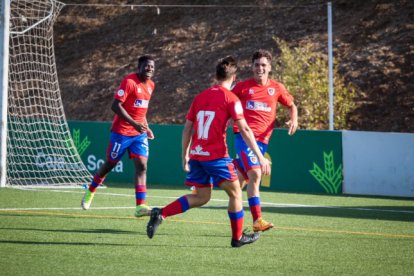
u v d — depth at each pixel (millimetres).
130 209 34688
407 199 44656
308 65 63656
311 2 80812
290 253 22891
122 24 90812
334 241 25672
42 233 25828
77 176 51406
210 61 77500
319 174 48969
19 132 54938
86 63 85625
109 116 75500
